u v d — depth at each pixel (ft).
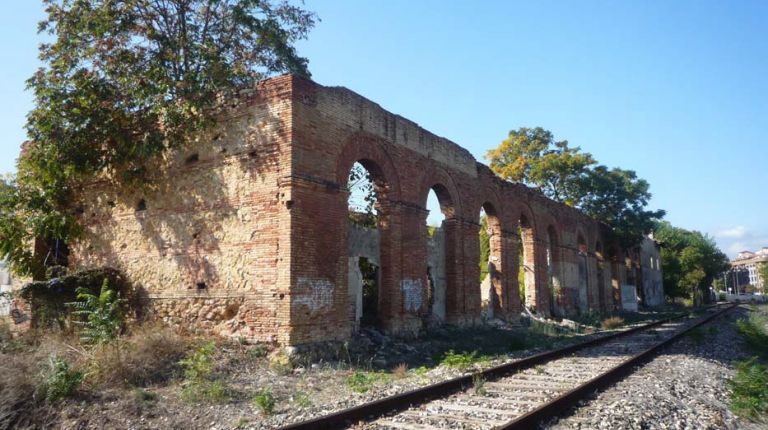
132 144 53.06
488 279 85.97
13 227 57.36
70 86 52.37
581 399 29.01
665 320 99.45
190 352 39.86
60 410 27.07
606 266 139.95
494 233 84.17
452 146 71.56
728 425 26.04
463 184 73.10
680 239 239.09
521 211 91.97
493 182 82.43
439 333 62.39
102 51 54.13
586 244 123.03
